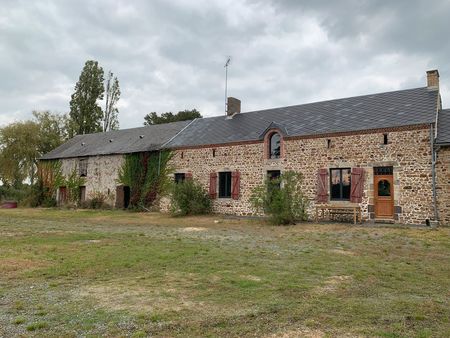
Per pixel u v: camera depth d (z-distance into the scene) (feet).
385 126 50.06
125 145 84.79
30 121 115.85
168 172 73.00
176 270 22.70
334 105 63.00
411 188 47.75
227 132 69.36
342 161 53.47
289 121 63.46
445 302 17.03
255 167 62.03
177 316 14.64
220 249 30.48
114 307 15.69
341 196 53.88
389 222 48.96
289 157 58.59
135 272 22.24
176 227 48.47
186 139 73.77
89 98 127.24
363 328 13.60
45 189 99.04
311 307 15.90
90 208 83.71
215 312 15.14
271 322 14.10
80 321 14.01
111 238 36.52
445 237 37.09
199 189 66.23
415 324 14.19
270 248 31.55
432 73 54.65
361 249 31.53
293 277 21.24
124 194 81.51
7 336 12.54
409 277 21.90
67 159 94.43
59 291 18.15
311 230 44.19
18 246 30.76
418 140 47.73
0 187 115.24
